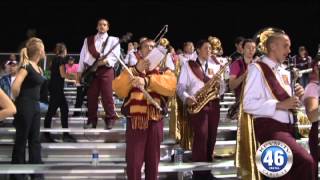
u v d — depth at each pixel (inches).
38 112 302.8
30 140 303.3
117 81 253.8
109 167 308.3
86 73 364.5
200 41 320.8
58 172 293.9
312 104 238.7
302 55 629.0
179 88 315.9
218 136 387.2
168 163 312.0
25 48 299.0
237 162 247.4
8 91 376.8
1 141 349.7
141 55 271.7
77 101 460.4
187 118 340.2
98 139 368.8
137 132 254.8
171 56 399.5
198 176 311.3
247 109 229.9
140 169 255.9
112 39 366.3
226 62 327.3
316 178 246.2
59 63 382.9
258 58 247.4
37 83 299.0
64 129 362.0
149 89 256.2
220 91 318.7
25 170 285.7
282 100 226.4
